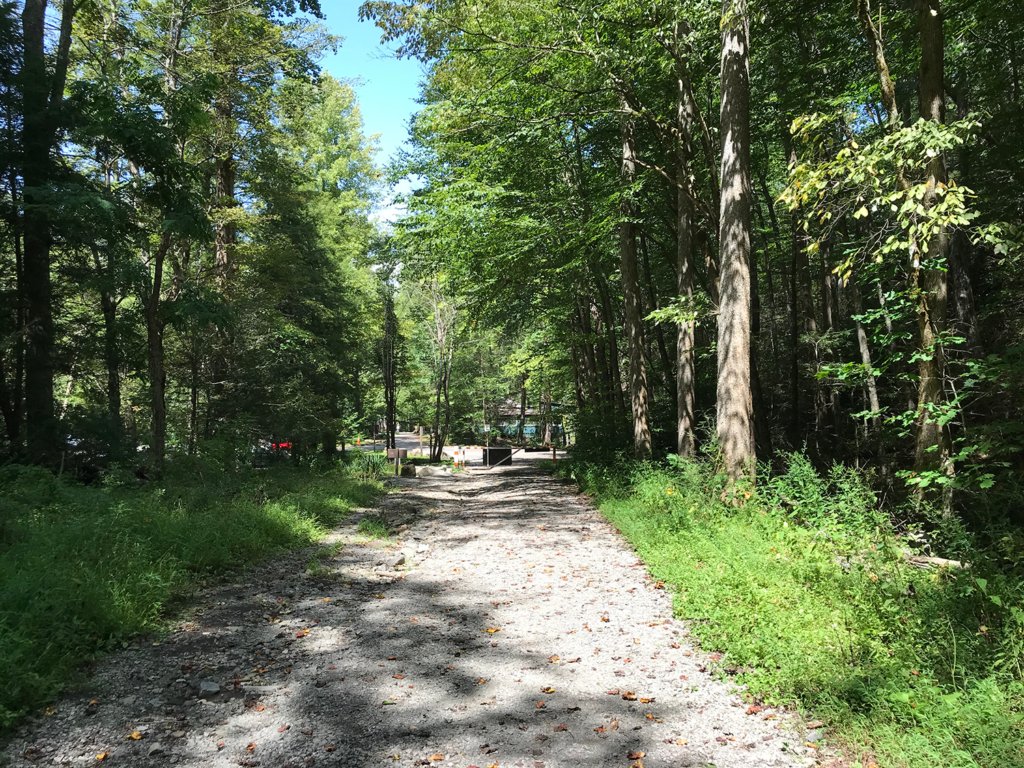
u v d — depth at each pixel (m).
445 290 24.83
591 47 12.74
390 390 34.16
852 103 13.61
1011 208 12.96
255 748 3.61
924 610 4.37
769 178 22.27
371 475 21.36
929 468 7.71
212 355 18.69
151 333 13.66
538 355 32.38
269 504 11.03
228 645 5.24
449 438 54.75
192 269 19.31
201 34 18.64
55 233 13.02
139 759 3.47
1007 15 11.18
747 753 3.49
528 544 9.64
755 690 4.16
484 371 51.69
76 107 13.05
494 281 19.72
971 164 14.10
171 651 5.07
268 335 19.56
